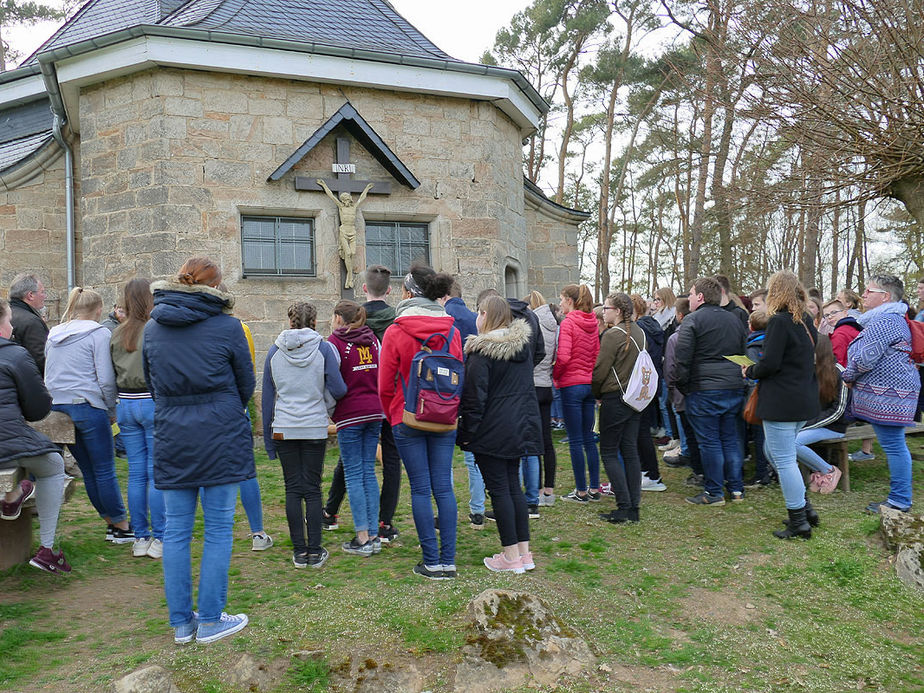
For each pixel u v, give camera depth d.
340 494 5.55
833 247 29.81
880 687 3.57
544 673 3.49
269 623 3.79
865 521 5.45
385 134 10.42
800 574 4.75
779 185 10.26
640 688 3.43
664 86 21.50
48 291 10.70
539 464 5.88
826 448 6.83
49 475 4.52
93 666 3.46
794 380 5.18
